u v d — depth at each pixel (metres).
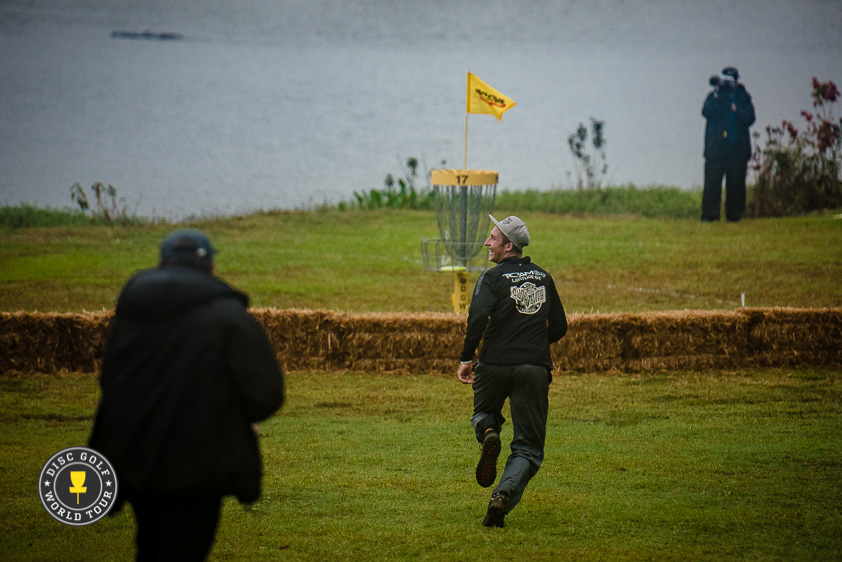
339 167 149.88
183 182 130.88
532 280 17.97
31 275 51.66
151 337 11.71
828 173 78.50
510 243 18.56
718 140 72.69
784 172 78.25
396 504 18.94
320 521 17.78
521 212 83.31
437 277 52.38
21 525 17.53
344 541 16.56
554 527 17.25
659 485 19.91
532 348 17.73
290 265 55.75
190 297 11.82
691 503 18.58
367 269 54.69
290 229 71.94
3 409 28.08
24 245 62.72
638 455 22.52
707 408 27.91
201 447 11.54
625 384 31.27
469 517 18.00
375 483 20.52
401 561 15.54
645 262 56.12
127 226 75.50
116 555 15.97
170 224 76.38
